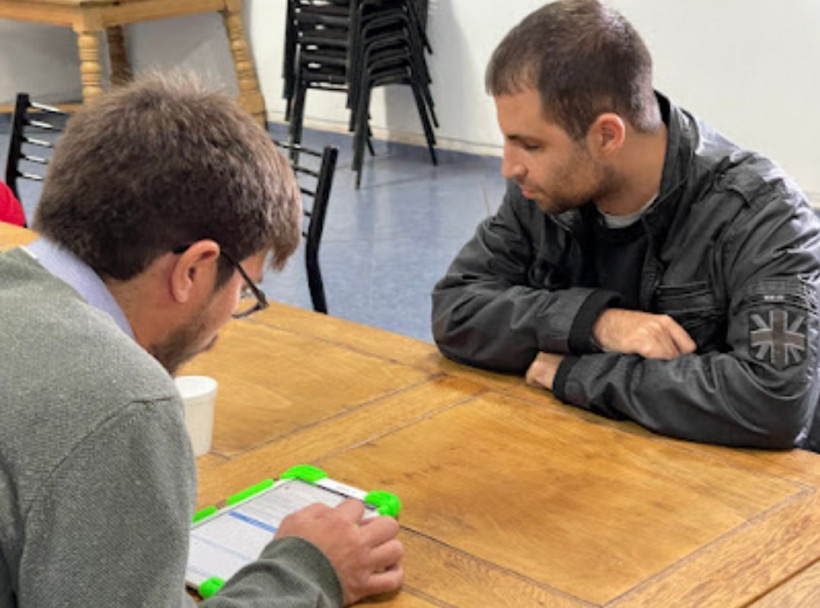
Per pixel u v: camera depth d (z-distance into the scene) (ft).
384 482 5.56
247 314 4.69
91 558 3.53
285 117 22.68
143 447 3.61
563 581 4.73
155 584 3.62
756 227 6.39
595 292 6.66
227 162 3.93
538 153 6.29
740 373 5.98
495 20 20.45
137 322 4.04
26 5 22.21
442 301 7.13
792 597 4.60
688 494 5.43
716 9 17.72
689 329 6.66
